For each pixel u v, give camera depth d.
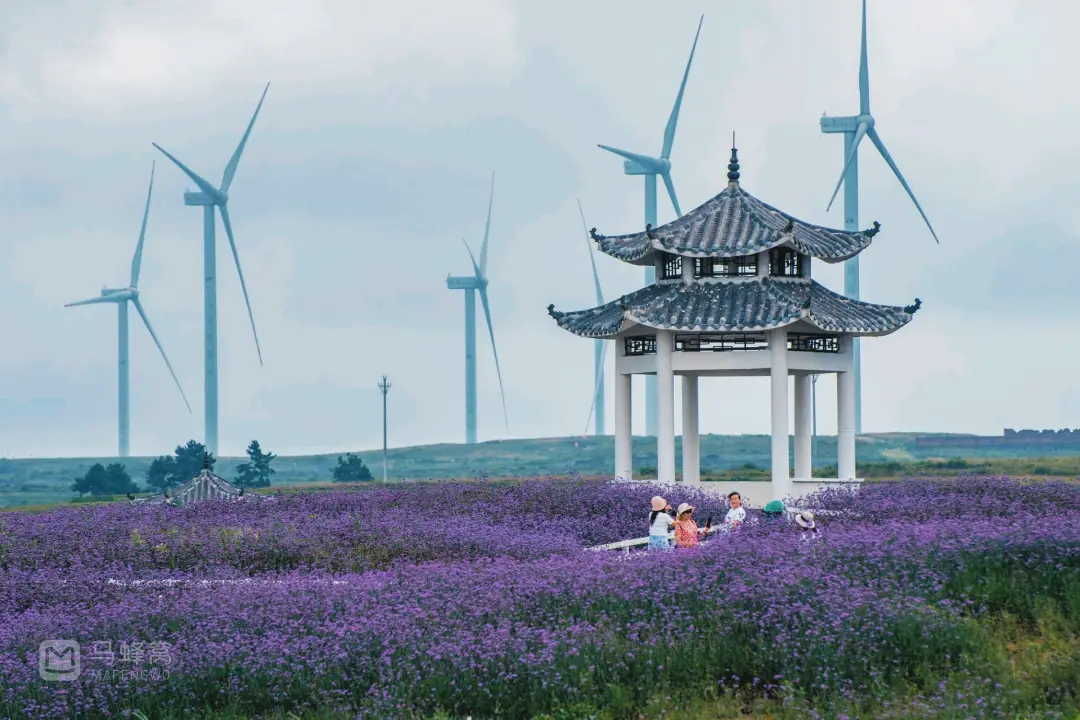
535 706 57.16
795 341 140.88
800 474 155.12
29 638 67.44
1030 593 69.94
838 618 61.84
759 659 59.88
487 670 59.28
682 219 147.38
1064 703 55.50
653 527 91.62
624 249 149.12
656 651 60.72
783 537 84.38
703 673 59.97
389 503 133.62
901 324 140.75
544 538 104.81
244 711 58.50
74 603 79.94
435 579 77.25
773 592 66.50
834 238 147.88
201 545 103.38
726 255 137.88
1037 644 64.38
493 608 68.56
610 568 75.12
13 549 104.38
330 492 147.12
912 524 92.25
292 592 74.00
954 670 58.94
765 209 147.12
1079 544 75.69
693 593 68.62
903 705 54.34
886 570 72.06
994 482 134.25
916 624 61.59
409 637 62.97
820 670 57.84
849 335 144.12
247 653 62.22
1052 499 117.50
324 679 59.19
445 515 122.31
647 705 56.47
